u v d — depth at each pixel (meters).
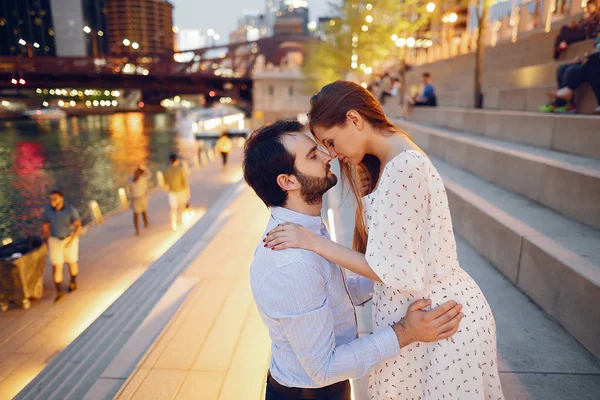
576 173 3.37
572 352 2.38
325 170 1.31
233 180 17.59
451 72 15.05
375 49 22.33
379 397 1.45
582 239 2.94
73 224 7.52
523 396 2.07
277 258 1.21
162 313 4.32
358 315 2.98
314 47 35.78
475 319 1.35
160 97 146.25
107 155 42.09
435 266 1.32
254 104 58.09
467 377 1.32
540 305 2.83
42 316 6.86
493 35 15.09
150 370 3.13
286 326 1.18
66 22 172.00
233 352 3.36
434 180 1.27
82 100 135.88
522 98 7.37
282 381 1.31
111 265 8.98
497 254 3.43
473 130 7.23
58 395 3.88
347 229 4.72
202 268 5.43
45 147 48.59
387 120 1.35
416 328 1.27
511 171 4.41
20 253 7.09
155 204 14.45
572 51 8.06
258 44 74.19
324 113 1.30
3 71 66.88
